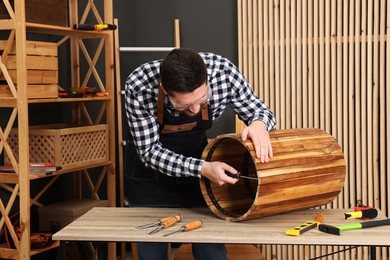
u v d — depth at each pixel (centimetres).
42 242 357
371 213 256
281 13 454
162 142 285
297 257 455
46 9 359
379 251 441
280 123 462
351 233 232
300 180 254
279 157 250
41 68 346
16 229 359
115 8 491
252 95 284
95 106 473
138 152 273
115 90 493
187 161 262
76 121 450
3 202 386
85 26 384
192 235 232
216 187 271
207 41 502
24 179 337
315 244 223
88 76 435
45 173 349
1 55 338
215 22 498
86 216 267
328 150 270
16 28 328
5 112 383
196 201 293
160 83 254
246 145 247
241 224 250
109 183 425
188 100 233
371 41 432
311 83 450
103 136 413
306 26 450
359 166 441
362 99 437
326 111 448
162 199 294
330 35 446
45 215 395
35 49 341
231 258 370
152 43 517
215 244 272
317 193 263
